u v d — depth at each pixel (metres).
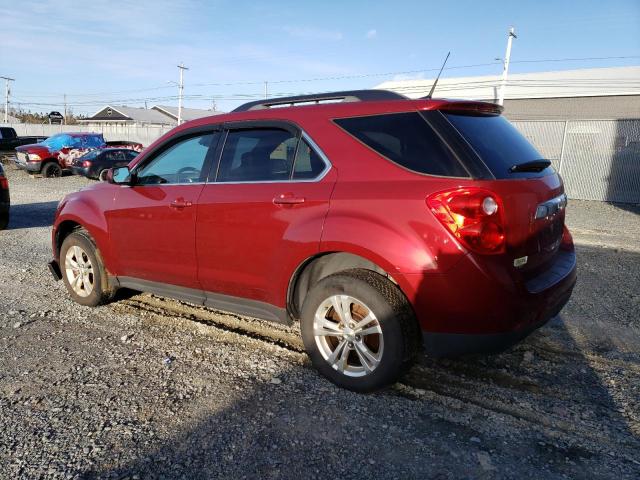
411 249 2.81
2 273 6.19
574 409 3.01
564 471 2.46
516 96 31.94
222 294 3.83
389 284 3.01
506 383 3.33
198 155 4.00
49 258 7.08
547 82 32.12
